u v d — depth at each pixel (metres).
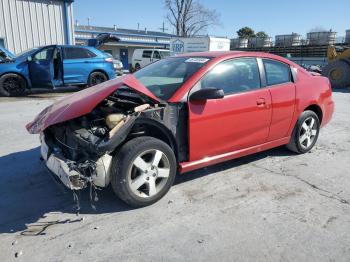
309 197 3.76
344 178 4.30
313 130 5.20
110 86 3.56
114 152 3.28
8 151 5.16
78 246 2.83
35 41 16.08
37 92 12.41
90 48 12.19
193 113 3.60
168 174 3.54
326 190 3.94
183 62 4.24
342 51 17.19
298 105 4.76
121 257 2.70
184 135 3.67
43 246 2.82
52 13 16.31
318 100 5.08
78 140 3.24
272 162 4.81
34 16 15.81
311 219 3.29
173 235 3.00
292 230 3.09
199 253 2.76
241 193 3.82
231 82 4.02
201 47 23.31
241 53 4.25
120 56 40.12
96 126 3.41
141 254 2.74
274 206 3.54
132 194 3.32
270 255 2.74
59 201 3.60
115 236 2.97
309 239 2.96
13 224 3.16
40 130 3.32
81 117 3.57
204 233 3.03
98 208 3.45
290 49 29.30
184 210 3.43
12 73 10.79
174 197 3.70
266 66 4.45
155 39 44.31
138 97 3.71
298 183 4.12
